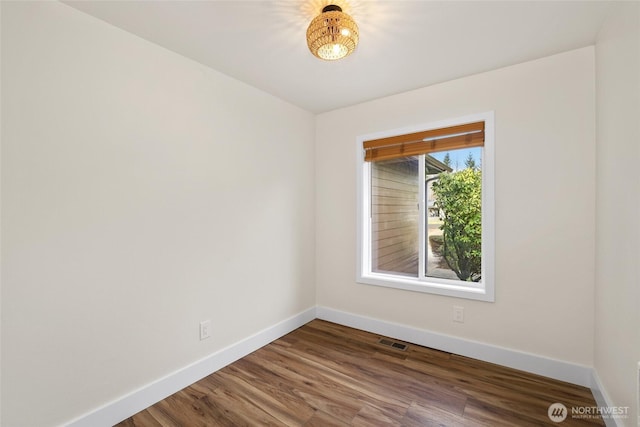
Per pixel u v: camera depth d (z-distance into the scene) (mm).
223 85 2211
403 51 1913
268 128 2592
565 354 1946
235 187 2301
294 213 2883
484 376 2018
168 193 1869
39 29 1357
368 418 1624
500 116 2143
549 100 1979
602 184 1683
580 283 1896
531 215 2041
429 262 2639
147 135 1763
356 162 2871
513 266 2107
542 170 2002
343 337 2682
